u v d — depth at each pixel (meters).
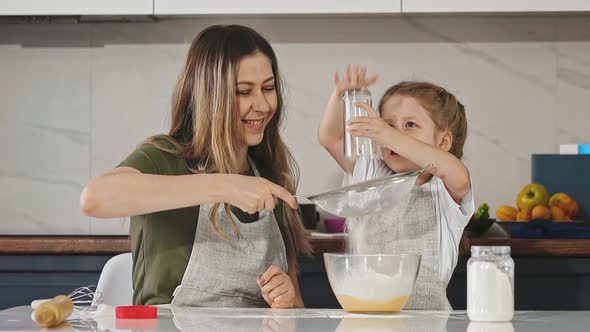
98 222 3.05
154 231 1.79
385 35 3.03
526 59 3.04
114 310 1.42
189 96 1.93
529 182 3.03
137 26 3.05
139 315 1.38
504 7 2.71
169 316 1.41
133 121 3.05
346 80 1.96
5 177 3.05
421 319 1.37
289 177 2.01
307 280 2.47
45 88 3.05
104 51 3.05
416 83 2.14
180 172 1.83
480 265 1.35
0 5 2.72
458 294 2.44
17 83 3.05
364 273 1.45
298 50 3.04
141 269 1.81
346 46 3.04
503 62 3.04
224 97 1.84
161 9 2.72
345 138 1.79
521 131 3.04
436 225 1.91
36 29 3.05
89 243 2.48
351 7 2.71
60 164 3.06
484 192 3.04
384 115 2.09
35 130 3.06
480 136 3.04
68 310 1.29
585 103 3.03
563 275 2.48
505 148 3.04
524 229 2.59
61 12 2.72
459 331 1.21
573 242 2.46
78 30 3.05
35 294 2.51
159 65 3.05
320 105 3.04
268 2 2.71
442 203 1.89
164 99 3.05
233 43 1.87
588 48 3.04
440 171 1.78
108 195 1.56
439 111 2.06
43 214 3.05
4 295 2.51
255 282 1.82
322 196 1.56
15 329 1.24
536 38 3.04
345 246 2.42
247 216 1.87
